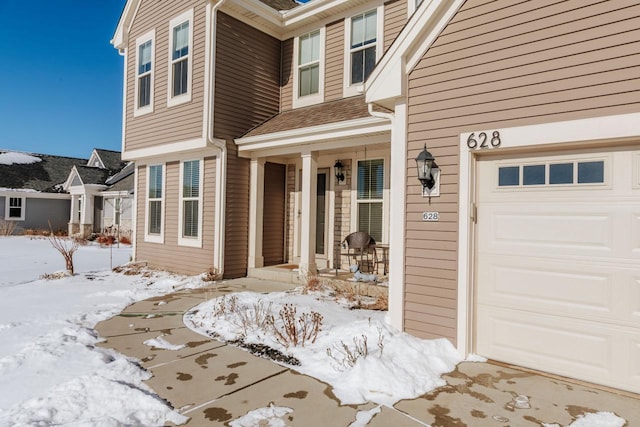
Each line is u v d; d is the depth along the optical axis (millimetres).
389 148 7859
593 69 3418
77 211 23547
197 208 9070
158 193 10219
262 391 3287
